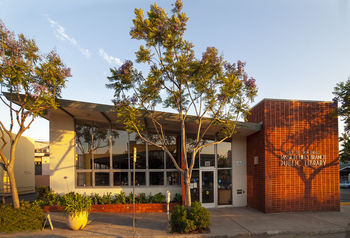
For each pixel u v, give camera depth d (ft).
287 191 38.01
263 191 37.88
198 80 30.83
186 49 30.12
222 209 40.50
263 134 38.65
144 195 40.96
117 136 44.37
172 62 29.45
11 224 26.89
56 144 42.60
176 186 43.29
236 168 44.14
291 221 32.22
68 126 43.19
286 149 38.73
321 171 39.19
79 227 28.32
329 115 40.40
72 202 28.17
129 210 38.22
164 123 41.55
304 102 40.16
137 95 31.58
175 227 27.50
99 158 43.57
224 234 26.63
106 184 43.09
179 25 28.76
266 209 37.09
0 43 29.19
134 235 26.08
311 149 39.42
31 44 31.17
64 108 36.81
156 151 44.34
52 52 32.30
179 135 44.83
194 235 26.22
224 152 44.24
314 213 36.99
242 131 40.96
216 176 43.14
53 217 34.40
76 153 43.34
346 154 53.93
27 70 29.91
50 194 40.63
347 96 38.09
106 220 32.81
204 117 35.45
